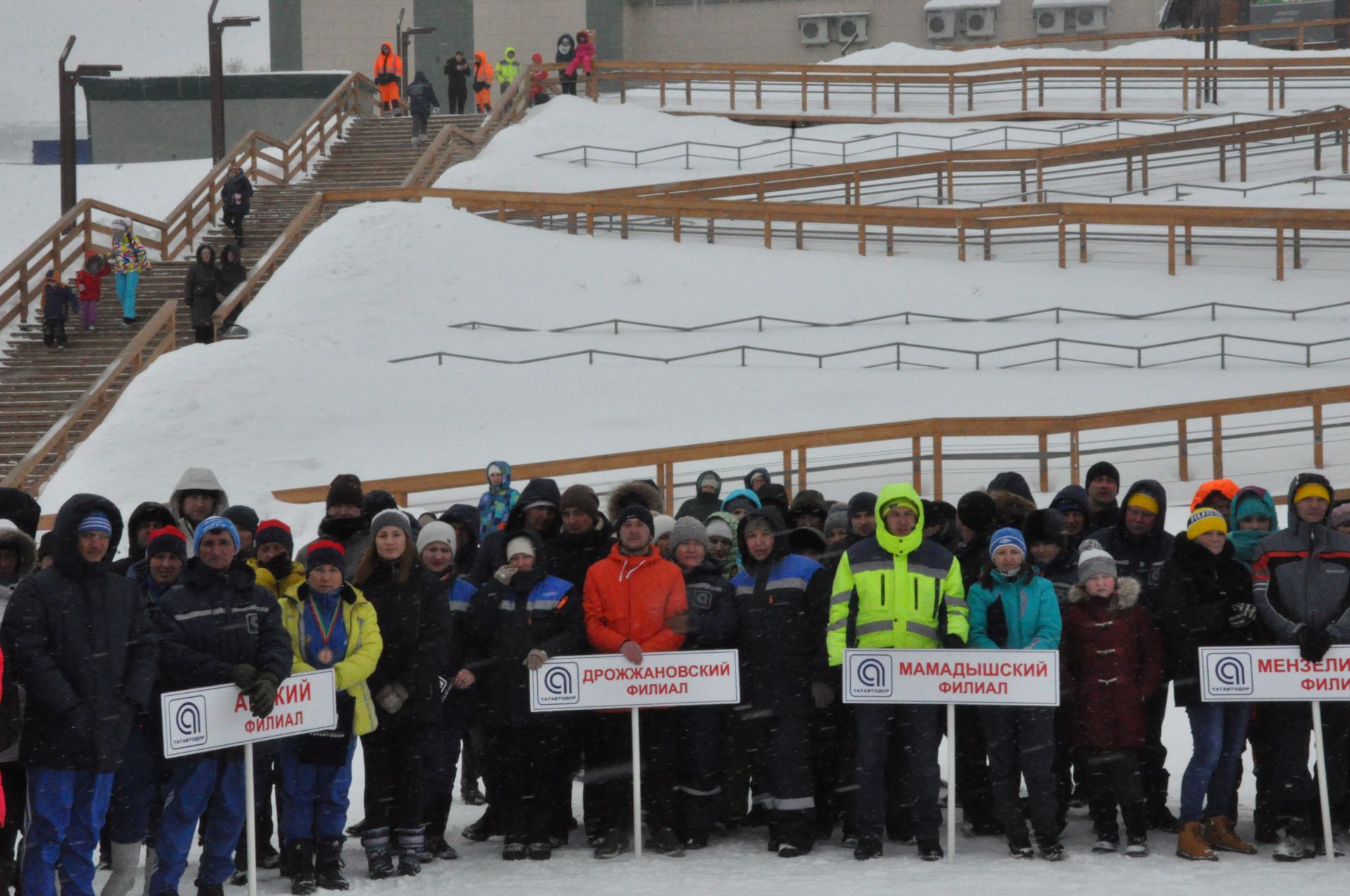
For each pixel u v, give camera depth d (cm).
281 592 728
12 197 4194
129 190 4178
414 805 718
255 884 688
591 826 780
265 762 702
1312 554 738
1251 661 720
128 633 632
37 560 748
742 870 705
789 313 2541
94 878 738
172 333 2423
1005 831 772
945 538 834
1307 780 730
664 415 2136
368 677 716
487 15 4784
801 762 748
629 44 4825
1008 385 2153
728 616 775
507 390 2242
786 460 1753
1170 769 909
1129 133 3384
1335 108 3009
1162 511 805
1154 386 2109
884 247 2852
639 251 2791
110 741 620
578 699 737
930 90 3881
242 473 1947
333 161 3494
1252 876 673
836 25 4684
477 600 759
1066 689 745
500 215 2895
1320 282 2534
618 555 761
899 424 1728
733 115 3803
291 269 2658
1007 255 2767
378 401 2205
